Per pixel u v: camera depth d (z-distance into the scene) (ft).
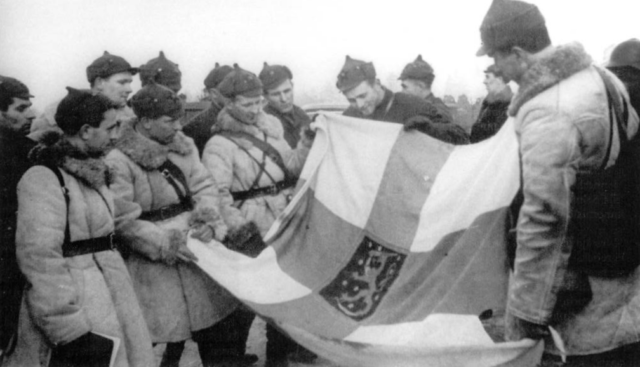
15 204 10.79
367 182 13.91
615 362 10.88
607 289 10.52
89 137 10.59
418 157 13.84
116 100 14.43
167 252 12.48
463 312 11.82
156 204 12.87
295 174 14.97
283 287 13.14
